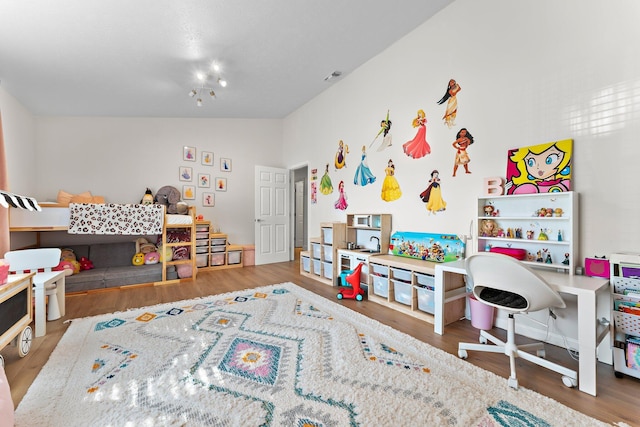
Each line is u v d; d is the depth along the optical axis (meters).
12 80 3.10
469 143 2.71
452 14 2.84
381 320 2.67
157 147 5.08
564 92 2.11
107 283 3.72
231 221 5.75
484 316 2.43
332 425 1.35
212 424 1.36
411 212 3.30
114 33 2.50
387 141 3.62
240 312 2.86
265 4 2.50
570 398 1.54
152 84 3.63
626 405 1.48
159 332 2.40
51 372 1.80
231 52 3.19
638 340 1.68
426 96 3.12
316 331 2.41
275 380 1.71
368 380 1.70
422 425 1.34
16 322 1.94
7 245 2.82
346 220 4.08
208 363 1.90
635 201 1.82
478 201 2.54
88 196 4.38
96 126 4.64
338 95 4.46
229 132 5.73
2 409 1.13
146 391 1.60
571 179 2.07
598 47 1.95
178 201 5.12
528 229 2.30
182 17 2.47
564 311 2.12
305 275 4.51
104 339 2.27
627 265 1.73
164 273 4.04
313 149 5.15
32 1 1.98
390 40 3.42
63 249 3.96
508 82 2.42
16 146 3.63
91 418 1.39
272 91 4.55
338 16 2.84
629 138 1.83
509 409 1.44
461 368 1.83
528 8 2.29
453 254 2.80
